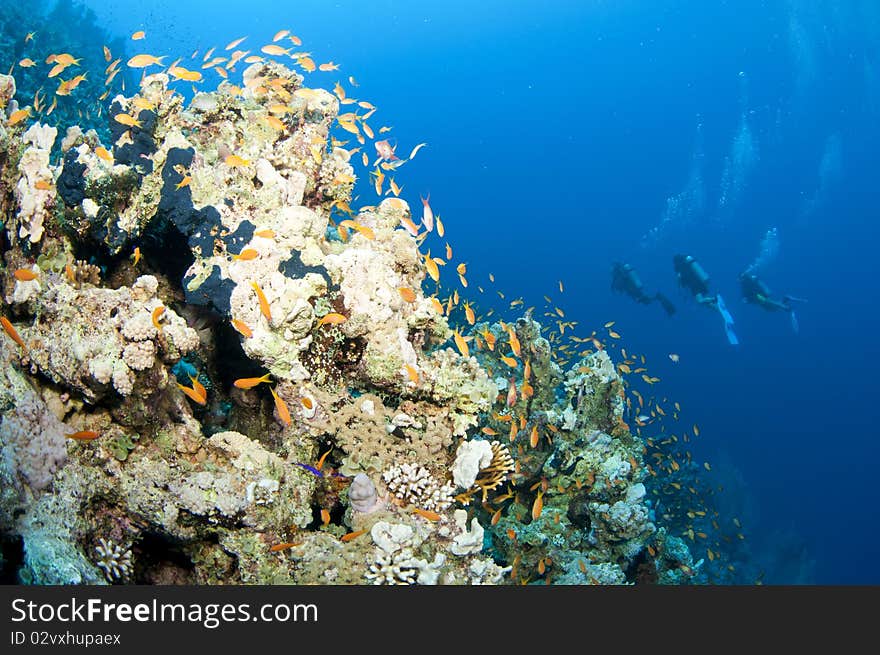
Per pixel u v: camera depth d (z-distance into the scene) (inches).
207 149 207.3
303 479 176.4
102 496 153.8
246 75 240.7
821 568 1120.2
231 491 154.3
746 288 839.7
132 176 181.9
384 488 182.1
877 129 2999.5
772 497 1355.8
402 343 192.4
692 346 2331.4
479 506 261.7
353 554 164.7
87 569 144.0
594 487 286.8
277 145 221.6
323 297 186.7
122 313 154.8
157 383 159.5
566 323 402.6
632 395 409.4
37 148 187.2
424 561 164.9
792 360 2352.4
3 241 197.6
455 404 199.2
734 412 1908.2
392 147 252.2
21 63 233.3
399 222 251.4
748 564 700.7
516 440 274.5
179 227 182.4
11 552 149.3
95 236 186.4
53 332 157.8
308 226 193.2
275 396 174.2
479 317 577.3
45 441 152.2
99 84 587.8
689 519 492.4
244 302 173.8
